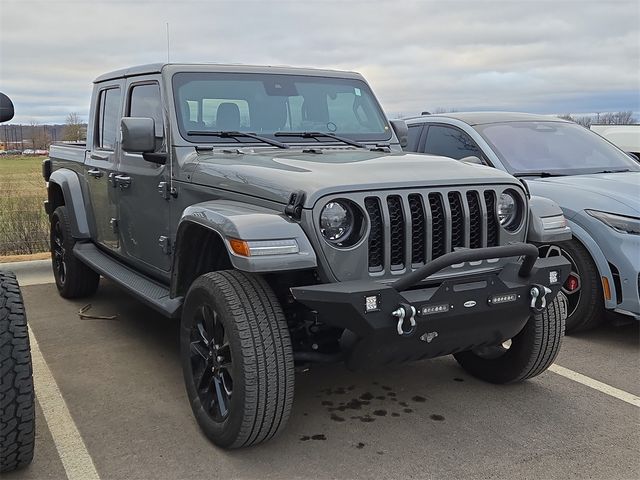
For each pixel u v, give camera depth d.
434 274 3.15
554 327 3.84
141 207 4.55
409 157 3.83
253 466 3.16
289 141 4.31
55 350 4.83
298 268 2.90
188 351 3.53
